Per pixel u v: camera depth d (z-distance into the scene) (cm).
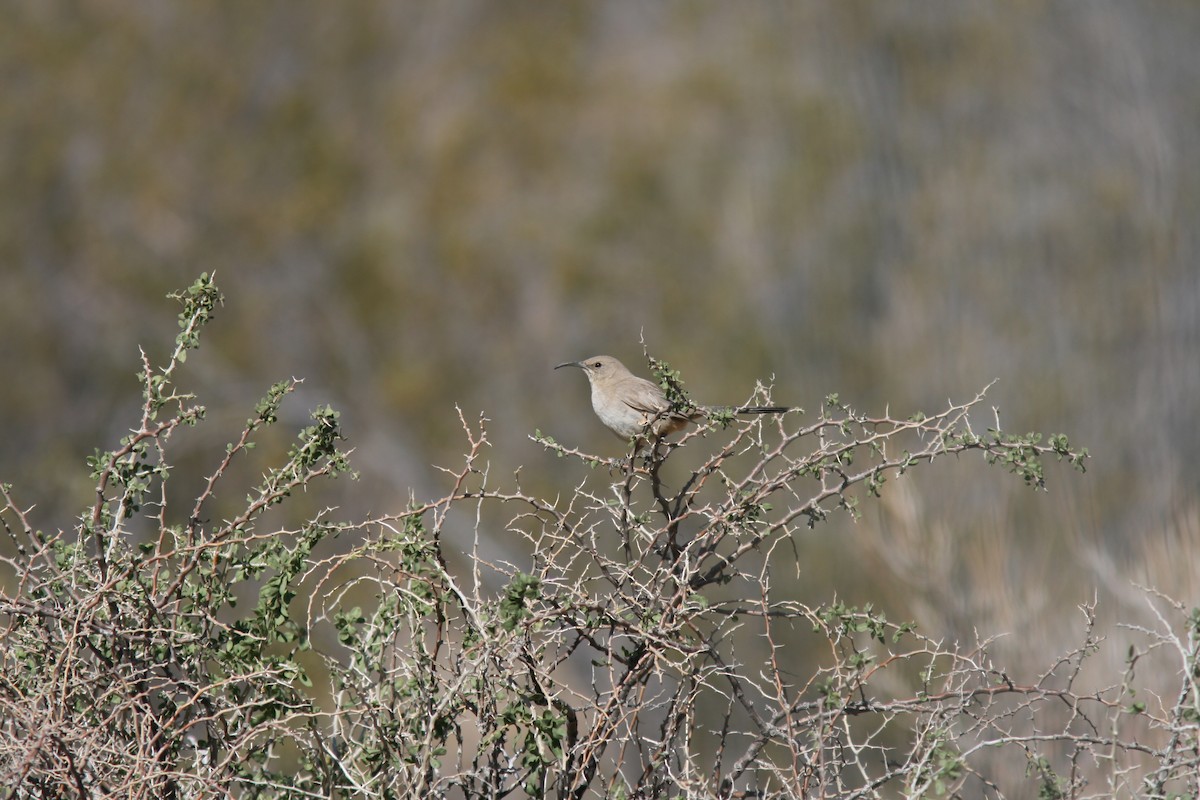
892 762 593
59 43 3306
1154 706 750
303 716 538
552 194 3100
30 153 3050
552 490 2397
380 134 3369
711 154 2909
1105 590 902
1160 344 1215
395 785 544
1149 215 1370
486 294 2925
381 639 560
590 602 550
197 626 575
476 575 559
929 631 899
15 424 2575
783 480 591
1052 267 1359
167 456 2139
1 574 1042
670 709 572
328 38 3512
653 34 3322
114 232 3030
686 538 708
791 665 1055
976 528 944
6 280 2795
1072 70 1589
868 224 1561
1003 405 1256
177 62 3362
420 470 2645
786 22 2367
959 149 1597
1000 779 725
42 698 522
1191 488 984
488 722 548
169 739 539
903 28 1744
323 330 2972
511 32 3444
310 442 568
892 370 1384
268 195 3250
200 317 586
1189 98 1510
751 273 2173
